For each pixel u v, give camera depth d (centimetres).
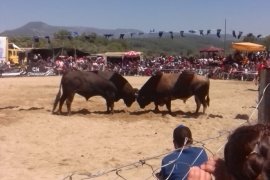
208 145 1130
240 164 192
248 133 195
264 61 2367
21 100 2205
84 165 1053
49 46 7262
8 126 1486
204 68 4172
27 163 1072
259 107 668
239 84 3350
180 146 509
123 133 1438
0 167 1035
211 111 1925
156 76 1831
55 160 1099
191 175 235
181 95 1814
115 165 1046
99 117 1722
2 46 4956
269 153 190
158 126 1562
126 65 4738
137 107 1988
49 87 2955
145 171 976
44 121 1586
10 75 4356
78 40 8331
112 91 1809
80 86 1758
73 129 1479
